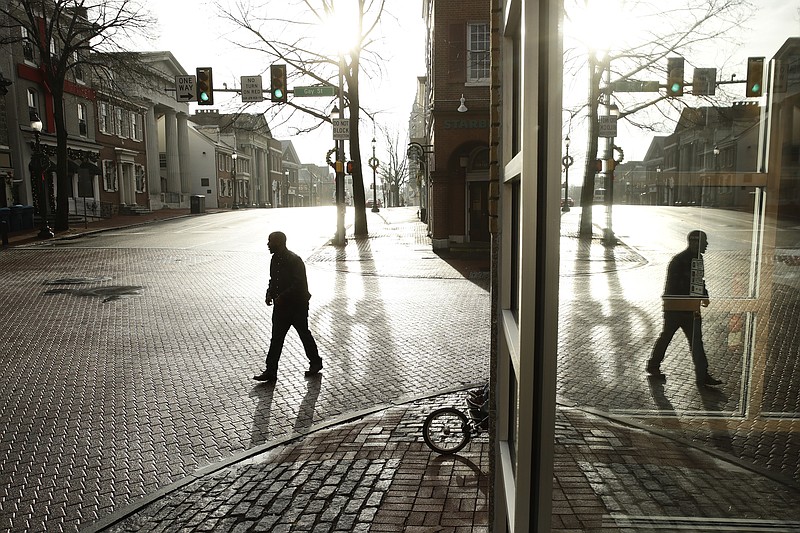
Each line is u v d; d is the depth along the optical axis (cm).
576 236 128
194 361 847
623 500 113
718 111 96
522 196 136
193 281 1587
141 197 4866
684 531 101
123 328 1054
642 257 113
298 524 400
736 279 92
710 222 97
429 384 722
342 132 2317
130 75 3297
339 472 475
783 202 84
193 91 2162
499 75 238
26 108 3322
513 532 149
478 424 490
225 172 6900
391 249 2325
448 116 2228
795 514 84
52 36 3256
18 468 518
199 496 452
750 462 89
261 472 486
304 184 12038
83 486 483
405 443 528
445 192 2266
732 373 93
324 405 659
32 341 966
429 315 1140
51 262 1953
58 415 643
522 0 142
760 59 86
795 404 83
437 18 2198
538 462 135
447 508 407
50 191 3428
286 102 2352
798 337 83
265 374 751
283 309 748
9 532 417
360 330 1023
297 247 2408
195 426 607
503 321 218
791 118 82
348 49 2594
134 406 668
